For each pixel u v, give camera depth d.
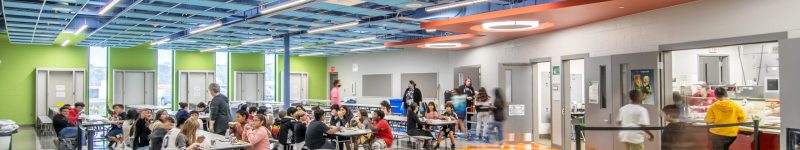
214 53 24.78
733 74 11.56
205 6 11.07
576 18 8.91
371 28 14.70
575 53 10.14
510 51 13.16
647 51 8.20
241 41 18.80
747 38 6.61
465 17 9.44
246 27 14.51
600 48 9.34
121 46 21.25
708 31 7.16
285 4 10.41
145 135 9.32
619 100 8.77
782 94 6.20
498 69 12.66
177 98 23.69
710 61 11.41
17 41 18.78
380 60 24.61
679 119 6.14
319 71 27.97
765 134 6.97
